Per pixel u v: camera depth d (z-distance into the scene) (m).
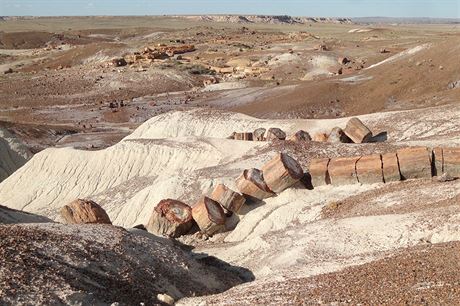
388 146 28.22
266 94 69.12
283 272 15.23
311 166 22.75
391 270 12.58
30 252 13.15
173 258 16.23
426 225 16.41
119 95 85.81
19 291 11.38
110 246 15.07
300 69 90.62
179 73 95.50
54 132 63.97
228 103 69.44
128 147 38.25
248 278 17.25
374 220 17.80
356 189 21.95
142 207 28.59
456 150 20.80
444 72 56.50
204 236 22.70
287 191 22.97
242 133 37.00
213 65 103.88
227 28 191.62
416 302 10.34
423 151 21.00
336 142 30.98
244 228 22.30
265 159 28.28
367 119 38.97
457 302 10.02
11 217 20.78
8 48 164.50
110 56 122.50
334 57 94.62
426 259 12.81
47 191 38.91
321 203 21.62
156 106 75.88
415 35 132.50
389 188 20.97
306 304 11.62
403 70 60.34
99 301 12.25
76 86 91.06
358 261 14.61
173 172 33.75
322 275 13.65
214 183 26.52
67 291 11.92
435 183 20.06
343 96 60.38
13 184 40.41
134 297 13.17
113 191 34.38
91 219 21.95
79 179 38.75
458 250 12.92
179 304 13.62
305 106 60.12
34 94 88.12
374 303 10.80
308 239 17.83
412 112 38.53
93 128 67.69
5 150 53.06
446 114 36.12
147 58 111.19
